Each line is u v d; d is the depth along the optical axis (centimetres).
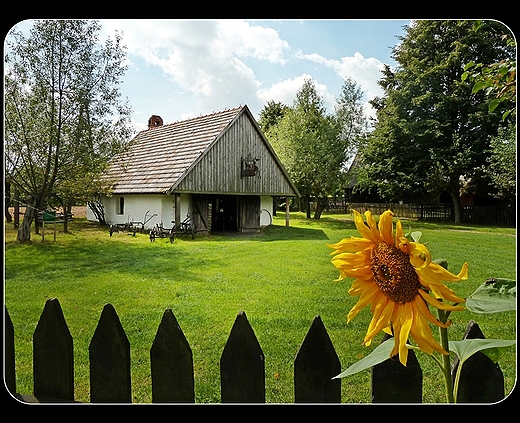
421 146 2598
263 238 1753
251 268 1004
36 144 1472
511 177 1798
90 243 1502
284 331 519
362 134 2870
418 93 2569
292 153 2795
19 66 1391
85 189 1711
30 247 1380
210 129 1981
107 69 1520
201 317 584
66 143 1534
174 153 2002
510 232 1867
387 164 2727
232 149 1953
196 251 1309
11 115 1406
